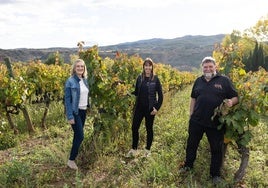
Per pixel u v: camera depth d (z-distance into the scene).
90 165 6.64
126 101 8.21
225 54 7.36
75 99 6.28
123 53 11.31
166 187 5.57
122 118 8.49
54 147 7.39
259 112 5.94
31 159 6.92
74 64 6.40
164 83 18.36
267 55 45.66
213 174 5.95
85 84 6.54
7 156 7.58
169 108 13.57
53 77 12.98
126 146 7.81
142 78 7.24
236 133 5.89
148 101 7.15
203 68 5.84
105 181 5.94
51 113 12.70
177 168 6.36
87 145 7.37
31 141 9.23
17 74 12.41
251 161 6.78
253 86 6.03
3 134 9.26
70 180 5.99
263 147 7.73
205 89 5.83
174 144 7.75
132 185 5.64
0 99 10.23
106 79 8.13
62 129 10.13
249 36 42.44
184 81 30.23
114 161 6.71
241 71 6.73
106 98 8.09
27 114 10.76
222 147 6.02
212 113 5.79
